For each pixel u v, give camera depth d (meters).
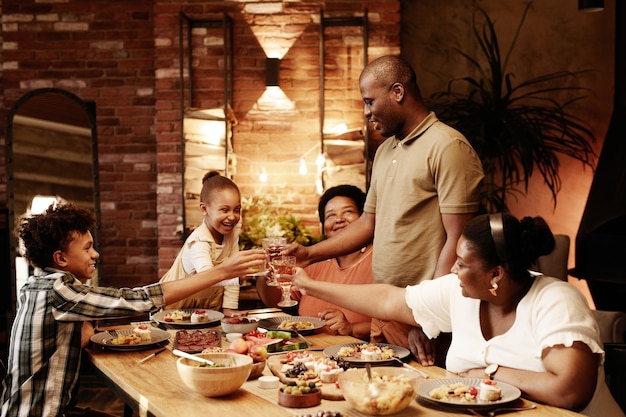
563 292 2.00
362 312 2.44
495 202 5.52
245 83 5.70
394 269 2.68
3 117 6.14
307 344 2.52
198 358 2.02
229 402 1.93
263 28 5.67
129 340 2.57
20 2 6.04
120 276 6.14
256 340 2.48
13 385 2.36
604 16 6.13
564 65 6.16
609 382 2.87
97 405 4.50
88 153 6.02
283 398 1.89
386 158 2.78
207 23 5.67
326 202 3.48
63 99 6.02
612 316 3.31
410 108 2.65
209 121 5.44
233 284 3.40
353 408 1.88
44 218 2.44
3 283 5.96
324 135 5.52
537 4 6.16
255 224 5.23
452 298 2.22
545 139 5.96
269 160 5.71
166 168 5.71
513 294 2.04
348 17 5.58
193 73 5.70
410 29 6.22
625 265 4.82
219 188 3.38
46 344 2.35
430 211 2.62
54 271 2.45
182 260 3.45
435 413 1.84
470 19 6.18
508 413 1.83
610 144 5.49
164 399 1.96
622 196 5.07
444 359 2.57
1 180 6.20
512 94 6.20
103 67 6.06
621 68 5.67
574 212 6.16
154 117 6.07
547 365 1.93
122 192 6.11
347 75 5.61
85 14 6.05
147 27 6.04
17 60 6.05
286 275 2.60
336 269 3.28
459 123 5.62
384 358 2.29
